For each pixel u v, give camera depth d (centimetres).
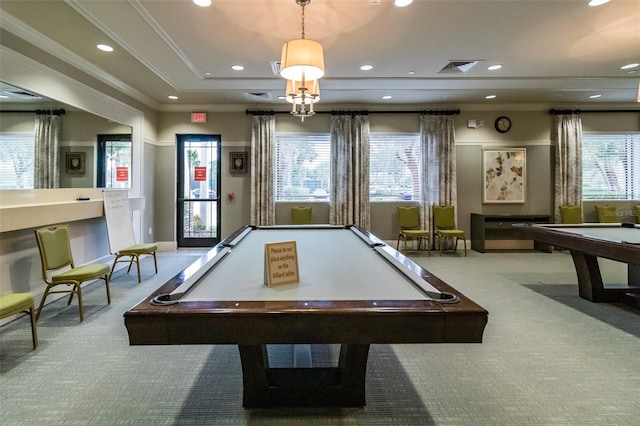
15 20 300
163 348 243
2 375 207
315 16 311
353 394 177
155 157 620
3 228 274
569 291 379
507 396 187
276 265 153
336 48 383
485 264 520
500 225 639
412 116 639
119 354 234
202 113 625
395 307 120
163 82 493
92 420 167
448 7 298
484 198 646
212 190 646
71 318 297
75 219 363
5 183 295
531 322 291
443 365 221
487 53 400
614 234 339
